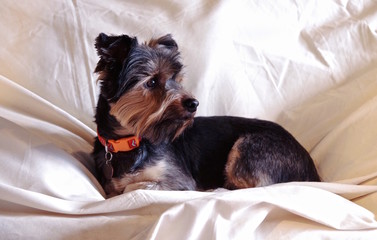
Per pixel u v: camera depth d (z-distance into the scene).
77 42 1.08
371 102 1.06
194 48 1.11
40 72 1.07
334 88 1.16
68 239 0.80
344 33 1.19
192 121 0.98
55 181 0.84
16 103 1.00
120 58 0.91
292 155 1.03
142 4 1.13
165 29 1.11
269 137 1.04
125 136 0.95
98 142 1.00
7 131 0.87
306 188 0.84
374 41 1.18
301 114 1.15
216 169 1.05
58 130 1.00
